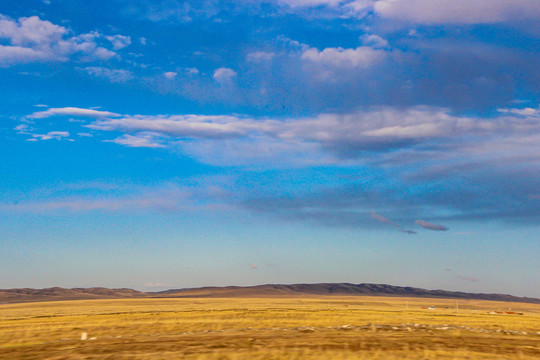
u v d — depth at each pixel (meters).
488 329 60.28
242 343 43.06
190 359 33.75
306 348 38.97
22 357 35.94
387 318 82.12
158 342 44.41
